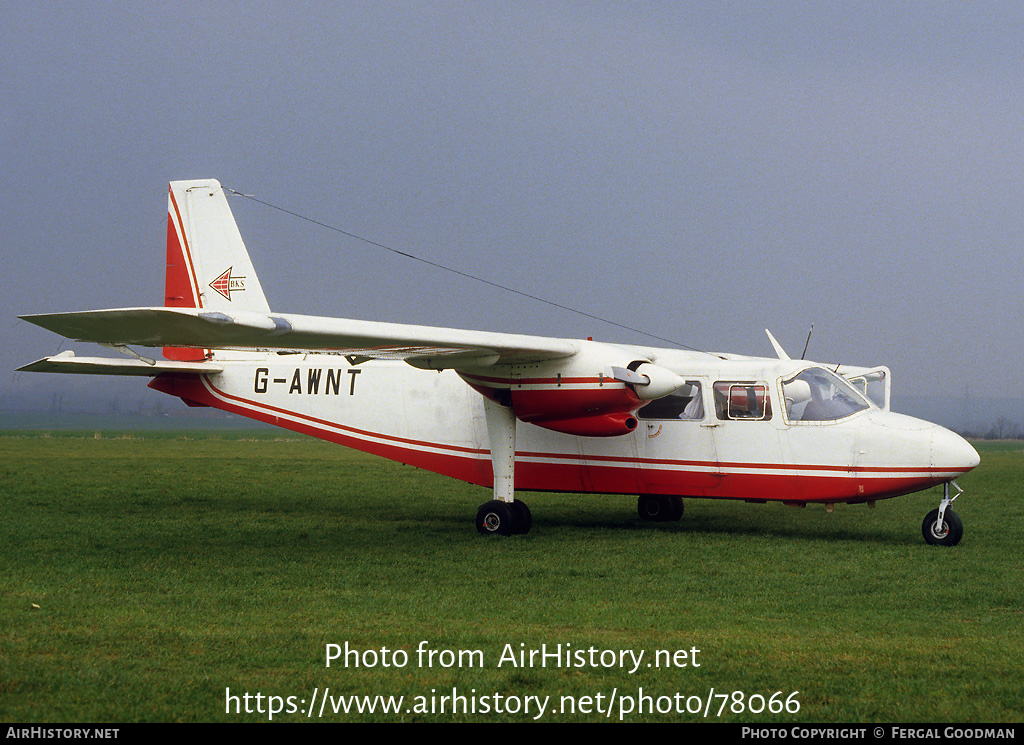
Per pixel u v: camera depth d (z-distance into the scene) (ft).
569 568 34.55
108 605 27.22
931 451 41.11
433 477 78.33
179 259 57.36
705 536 44.24
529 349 41.96
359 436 52.75
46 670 20.08
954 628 25.02
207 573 33.01
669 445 46.52
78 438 168.45
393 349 40.32
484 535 44.55
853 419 43.42
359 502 60.03
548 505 60.64
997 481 78.54
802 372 44.88
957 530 40.63
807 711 18.45
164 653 21.72
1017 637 24.02
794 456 44.06
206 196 56.95
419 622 25.45
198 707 18.20
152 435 218.79
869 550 39.40
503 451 46.14
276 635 23.62
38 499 57.06
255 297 55.57
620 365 43.39
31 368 49.60
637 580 32.22
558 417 45.44
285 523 48.49
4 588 29.68
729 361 46.70
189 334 33.86
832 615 26.66
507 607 27.58
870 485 42.55
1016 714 18.22
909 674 20.68
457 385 50.60
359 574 33.17
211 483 70.79
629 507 59.36
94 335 34.06
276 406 54.65
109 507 54.08
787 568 34.68
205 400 56.34
